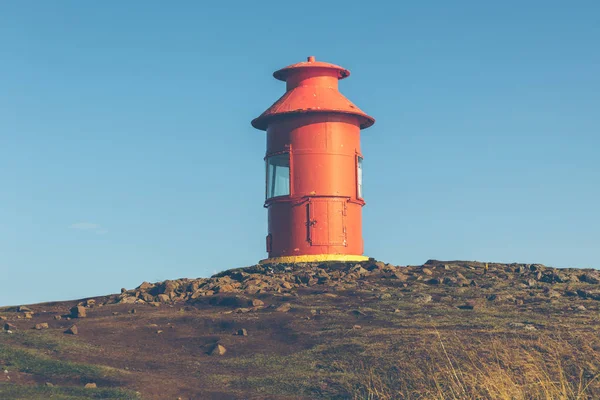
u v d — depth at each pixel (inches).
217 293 964.6
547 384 592.4
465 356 669.9
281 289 962.7
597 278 980.6
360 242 1139.3
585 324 767.1
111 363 704.4
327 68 1151.0
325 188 1099.9
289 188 1110.4
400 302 888.9
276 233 1123.3
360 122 1163.9
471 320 797.9
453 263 1096.8
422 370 650.8
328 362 693.9
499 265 1084.5
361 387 633.0
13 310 955.3
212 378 668.7
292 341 764.0
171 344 772.0
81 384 634.2
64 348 737.6
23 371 660.1
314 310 862.5
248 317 842.2
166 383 643.5
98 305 957.8
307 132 1111.0
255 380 660.7
